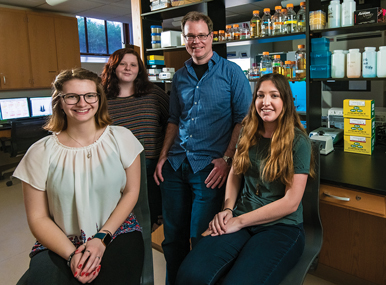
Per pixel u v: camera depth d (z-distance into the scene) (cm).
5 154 498
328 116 237
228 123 173
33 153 126
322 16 192
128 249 127
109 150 134
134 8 276
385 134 212
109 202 133
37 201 126
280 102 133
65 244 119
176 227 180
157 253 234
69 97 124
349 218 180
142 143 151
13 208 332
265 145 140
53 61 507
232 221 137
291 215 135
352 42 270
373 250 175
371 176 151
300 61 220
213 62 170
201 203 168
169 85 414
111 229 127
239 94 168
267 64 250
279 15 215
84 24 570
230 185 153
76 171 126
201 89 169
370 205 142
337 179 149
